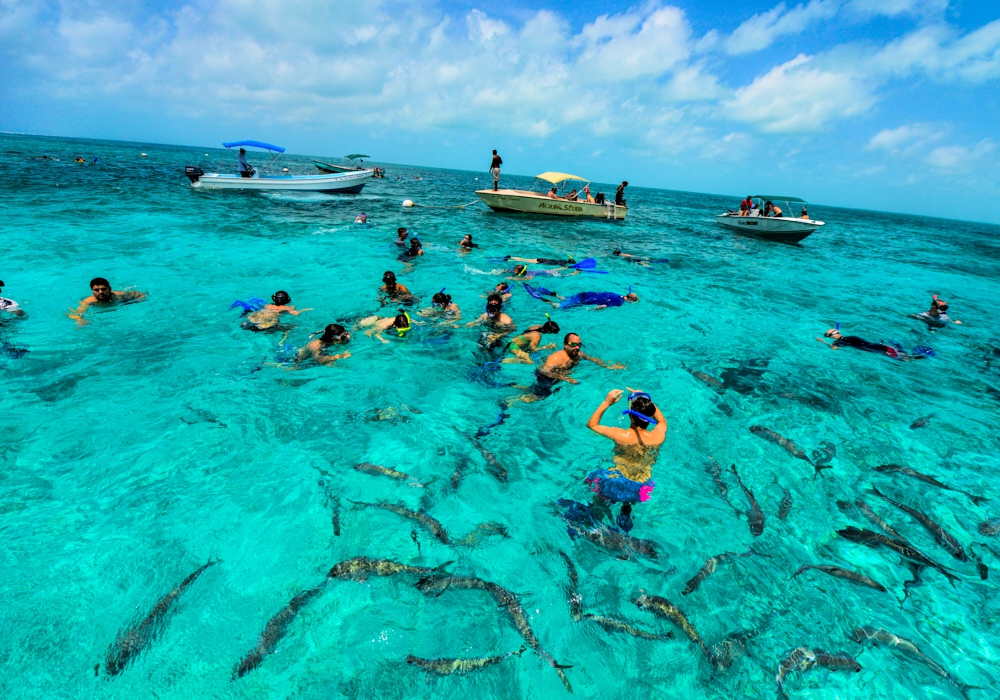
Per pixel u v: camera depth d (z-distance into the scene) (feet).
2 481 12.37
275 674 8.15
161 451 14.03
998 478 15.26
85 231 41.93
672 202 197.47
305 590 9.78
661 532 12.10
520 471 14.20
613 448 15.55
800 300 38.09
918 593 10.61
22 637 8.48
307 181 79.71
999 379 24.00
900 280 52.47
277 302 26.40
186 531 11.13
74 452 13.74
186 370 19.15
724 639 9.23
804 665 8.77
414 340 23.45
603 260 47.11
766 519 12.81
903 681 8.61
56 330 22.20
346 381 19.06
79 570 9.89
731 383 21.17
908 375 23.54
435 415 17.03
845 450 16.43
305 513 11.94
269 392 17.84
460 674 8.32
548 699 8.02
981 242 135.95
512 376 20.48
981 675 8.78
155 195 66.74
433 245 47.80
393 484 13.23
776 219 70.28
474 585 10.15
